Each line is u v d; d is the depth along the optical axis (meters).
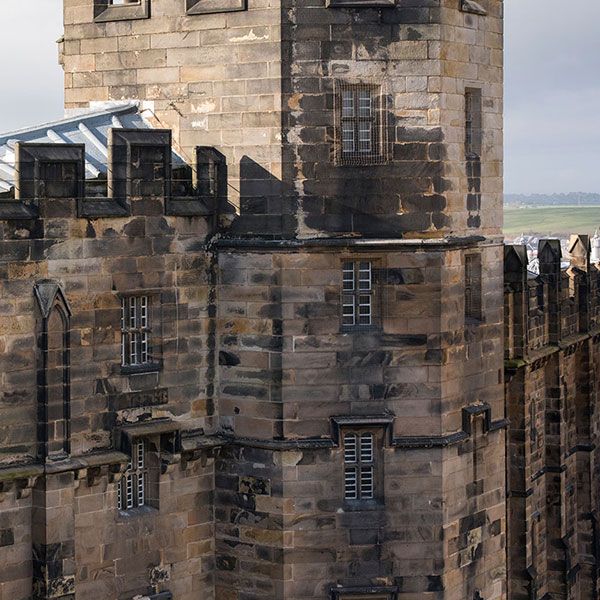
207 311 81.44
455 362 82.50
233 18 80.56
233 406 81.81
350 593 81.25
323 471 80.69
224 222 81.44
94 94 86.62
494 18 85.69
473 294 85.88
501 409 87.69
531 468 103.44
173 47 83.00
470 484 84.38
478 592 85.56
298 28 79.12
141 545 79.12
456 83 82.06
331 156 79.62
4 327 71.75
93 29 86.19
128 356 78.31
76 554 75.75
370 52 79.62
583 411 116.25
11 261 71.81
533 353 103.00
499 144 87.25
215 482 82.81
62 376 73.81
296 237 79.75
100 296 75.81
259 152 80.06
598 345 120.25
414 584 81.88
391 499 81.25
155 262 78.50
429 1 80.00
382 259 80.56
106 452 76.31
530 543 102.88
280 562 80.94
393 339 80.88
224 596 83.00
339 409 80.81
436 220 80.81
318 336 80.31
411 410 81.25
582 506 116.75
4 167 77.88
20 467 72.69
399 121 80.06
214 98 81.56
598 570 117.06
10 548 73.19
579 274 115.00
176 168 81.44
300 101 79.31
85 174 77.94
